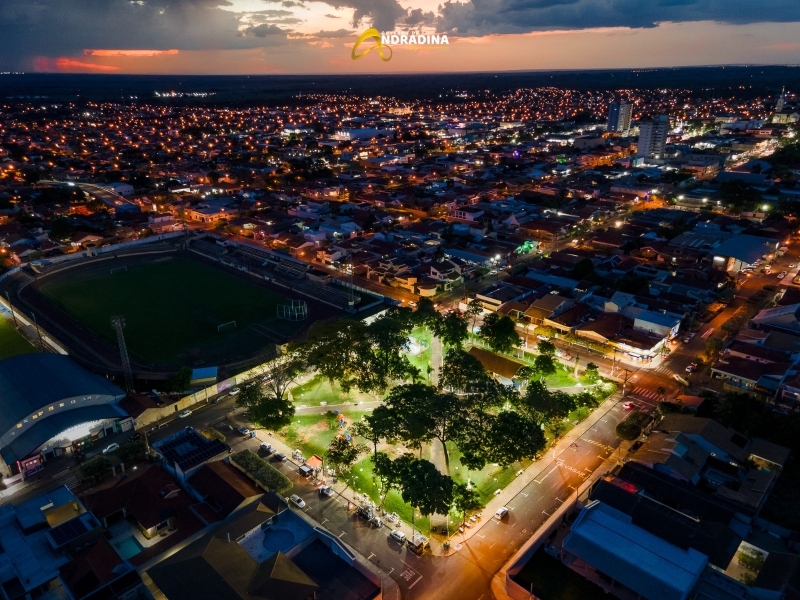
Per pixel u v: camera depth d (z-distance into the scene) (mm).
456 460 102500
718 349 133375
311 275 188875
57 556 77375
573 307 155625
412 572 78688
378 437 98125
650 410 114750
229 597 63906
